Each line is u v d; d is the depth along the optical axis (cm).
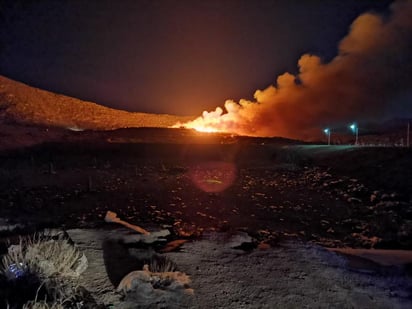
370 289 427
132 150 2686
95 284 379
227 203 1047
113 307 334
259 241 639
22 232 561
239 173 1706
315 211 1016
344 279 452
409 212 962
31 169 1658
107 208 886
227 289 402
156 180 1423
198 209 945
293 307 373
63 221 696
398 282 453
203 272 445
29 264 360
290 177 1609
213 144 3008
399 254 583
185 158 2394
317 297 399
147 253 493
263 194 1217
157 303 348
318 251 562
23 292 322
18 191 1093
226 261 489
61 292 325
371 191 1234
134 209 890
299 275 455
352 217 971
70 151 2606
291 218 920
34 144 2773
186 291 375
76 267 405
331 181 1443
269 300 385
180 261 477
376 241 727
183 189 1241
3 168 1633
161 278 383
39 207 869
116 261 451
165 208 928
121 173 1609
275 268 474
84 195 1054
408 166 1393
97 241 519
